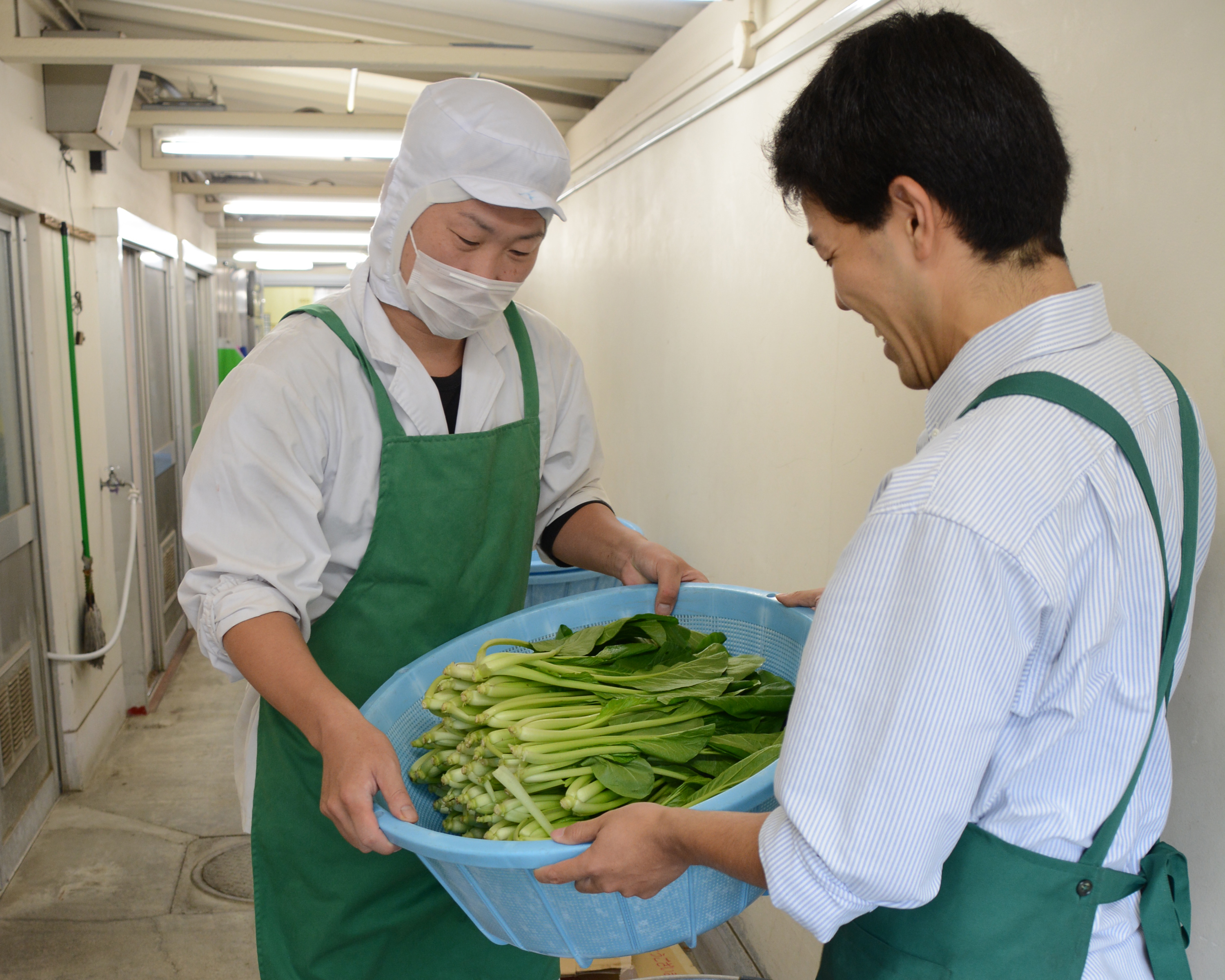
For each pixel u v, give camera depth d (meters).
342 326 1.28
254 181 5.90
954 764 0.64
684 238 2.64
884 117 0.68
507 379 1.44
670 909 0.91
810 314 1.88
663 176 2.80
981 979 0.74
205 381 6.34
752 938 2.32
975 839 0.74
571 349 1.60
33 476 3.01
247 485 1.17
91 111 3.00
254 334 10.45
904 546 0.66
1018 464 0.65
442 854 0.86
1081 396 0.67
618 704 1.12
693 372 2.61
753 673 1.27
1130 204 1.08
